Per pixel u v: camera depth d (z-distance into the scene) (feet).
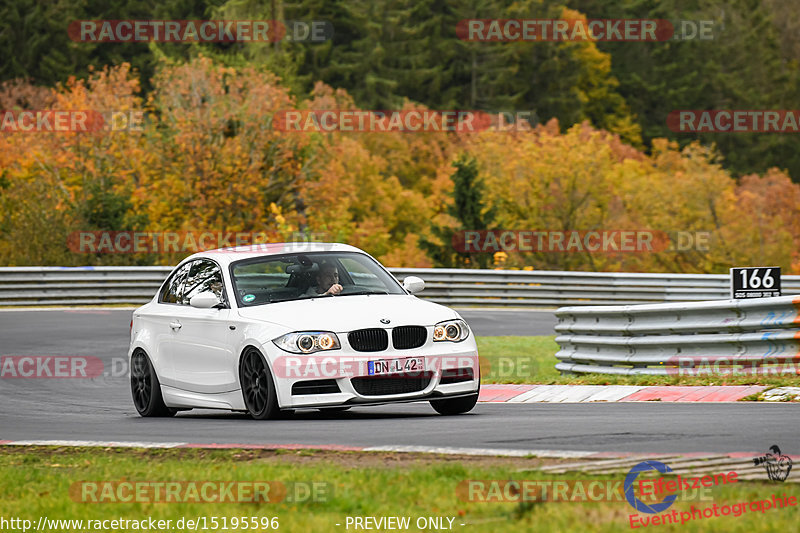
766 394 104.99
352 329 99.86
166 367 115.03
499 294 313.32
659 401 109.09
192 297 106.93
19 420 117.70
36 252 405.18
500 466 69.21
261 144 641.81
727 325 124.16
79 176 617.62
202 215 613.52
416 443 81.71
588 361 143.74
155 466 76.89
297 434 90.53
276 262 111.96
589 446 76.43
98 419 116.57
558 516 54.90
